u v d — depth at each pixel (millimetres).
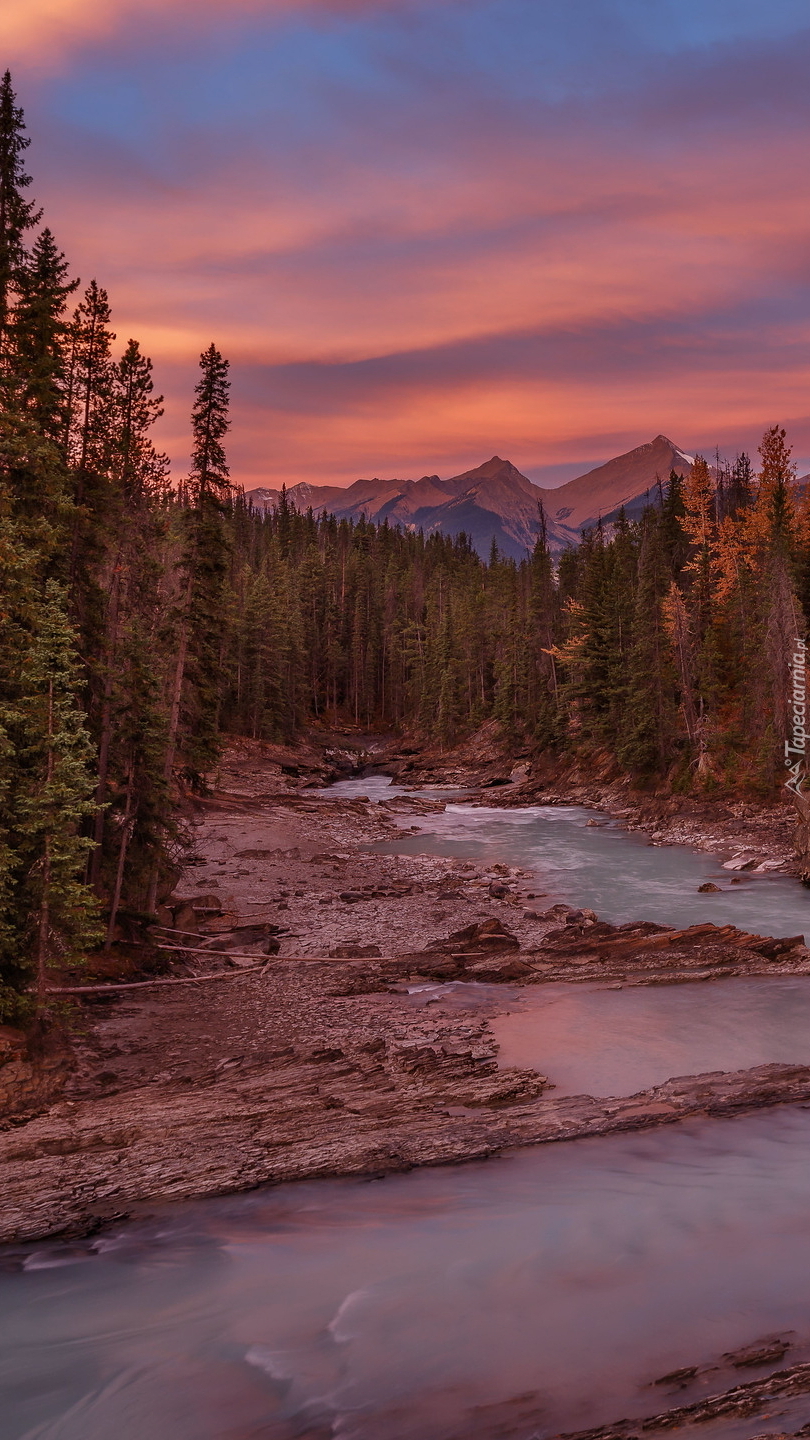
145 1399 8797
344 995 23422
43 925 18484
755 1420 7480
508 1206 12523
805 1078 16922
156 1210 12688
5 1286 10953
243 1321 10055
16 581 19812
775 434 75062
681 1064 18172
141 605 32219
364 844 51719
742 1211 12102
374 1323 9883
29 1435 8281
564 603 97688
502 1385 8555
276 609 102438
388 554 178625
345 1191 13141
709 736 61688
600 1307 9922
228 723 93250
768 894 37438
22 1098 16109
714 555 81500
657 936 27344
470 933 29000
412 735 117625
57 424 26156
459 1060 18141
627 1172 13453
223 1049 19047
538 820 63250
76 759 19406
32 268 25438
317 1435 8086
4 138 24750
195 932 28500
